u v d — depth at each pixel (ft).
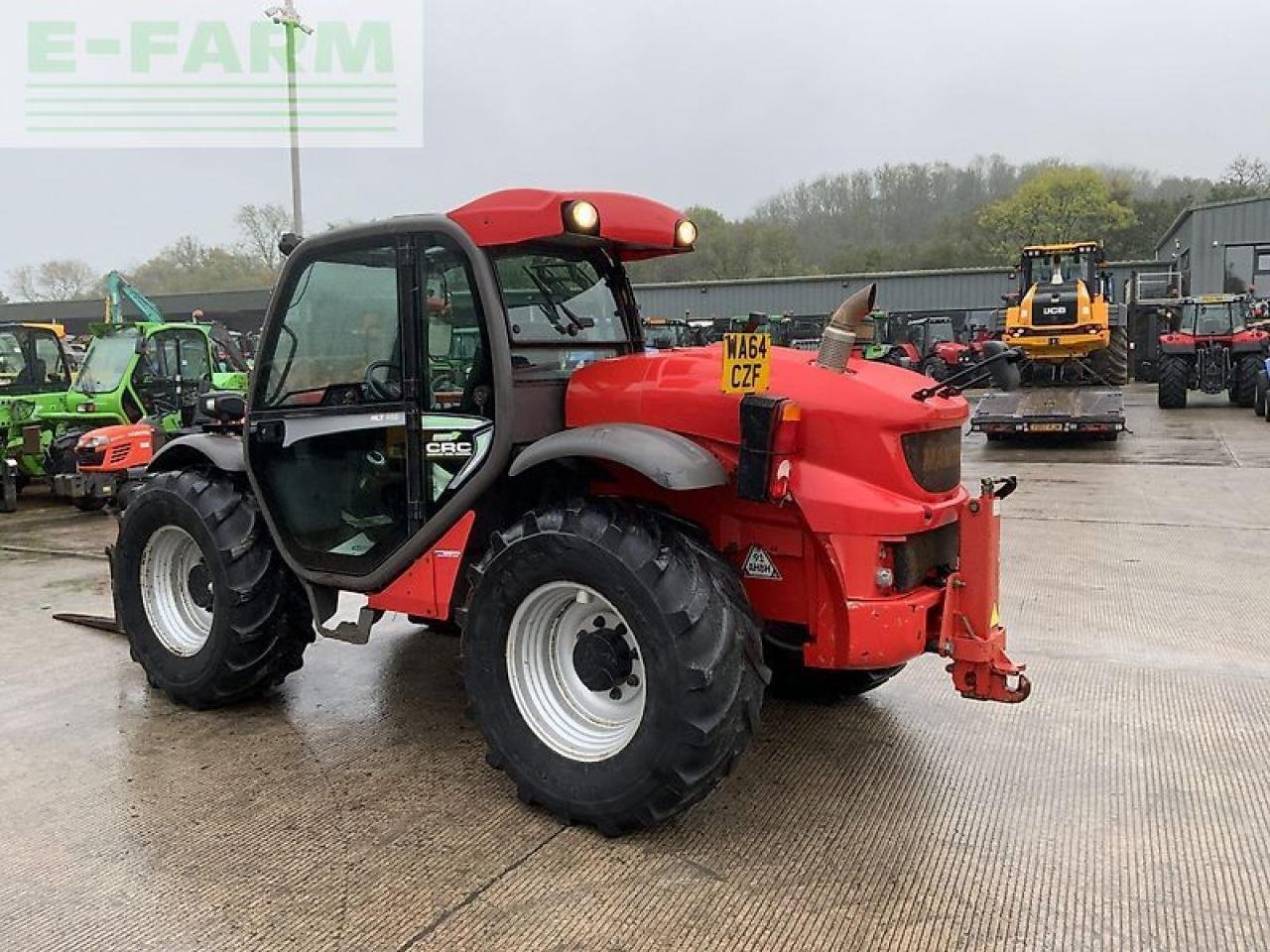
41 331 35.04
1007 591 18.75
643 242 11.28
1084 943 7.94
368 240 11.21
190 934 8.18
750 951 7.86
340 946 8.00
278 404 12.30
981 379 10.25
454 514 10.82
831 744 11.84
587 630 10.12
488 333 10.45
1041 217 189.47
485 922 8.29
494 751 10.27
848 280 129.29
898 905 8.46
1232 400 59.47
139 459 31.19
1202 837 9.56
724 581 9.45
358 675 14.57
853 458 9.72
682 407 10.22
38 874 9.14
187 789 10.85
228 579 12.60
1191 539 23.15
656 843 9.55
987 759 11.38
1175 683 13.67
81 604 19.22
